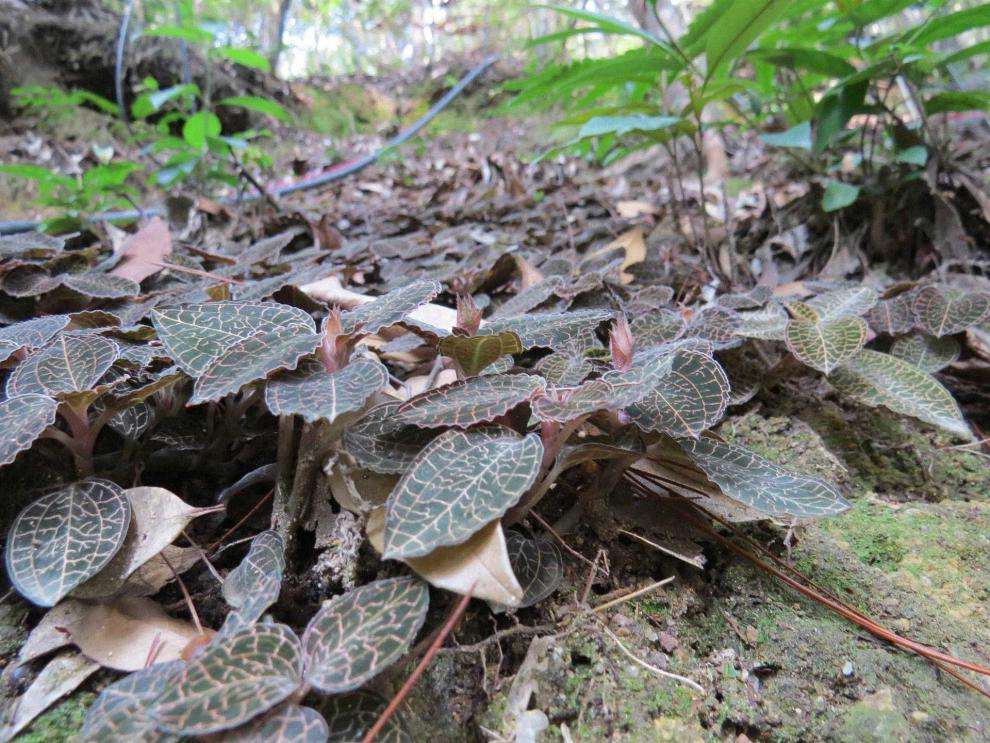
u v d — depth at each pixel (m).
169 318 0.20
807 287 0.35
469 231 0.50
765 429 0.29
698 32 0.36
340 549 0.20
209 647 0.15
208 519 0.22
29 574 0.17
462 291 0.35
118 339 0.24
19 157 0.68
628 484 0.23
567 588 0.20
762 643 0.20
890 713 0.18
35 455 0.22
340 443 0.20
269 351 0.19
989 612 0.21
